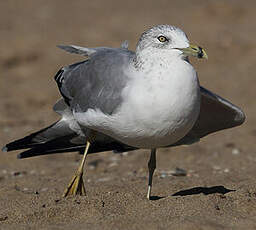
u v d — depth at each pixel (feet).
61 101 38.01
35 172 46.70
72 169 47.67
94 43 85.71
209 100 35.47
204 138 57.11
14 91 71.20
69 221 30.45
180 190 38.45
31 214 31.30
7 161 49.90
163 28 32.04
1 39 86.79
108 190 38.70
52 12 104.06
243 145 54.34
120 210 31.73
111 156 51.83
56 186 41.32
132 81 31.99
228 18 95.76
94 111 33.86
